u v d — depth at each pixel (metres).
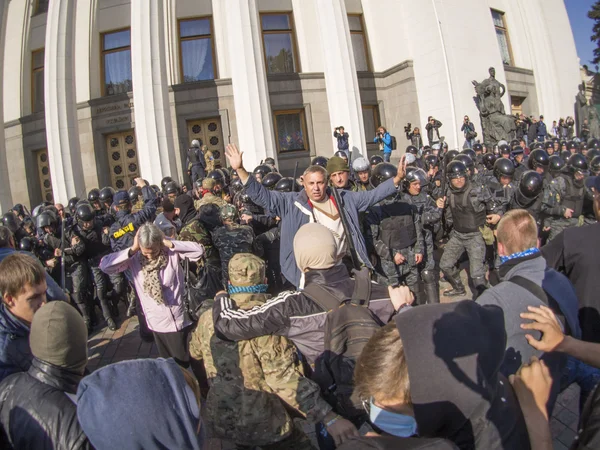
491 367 1.28
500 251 2.34
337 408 2.25
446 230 6.18
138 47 15.83
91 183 19.59
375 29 22.58
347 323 2.18
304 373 2.39
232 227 4.61
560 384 2.29
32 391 1.65
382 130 18.80
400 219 4.89
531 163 7.75
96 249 6.41
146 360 1.54
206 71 19.75
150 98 15.82
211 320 2.46
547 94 27.09
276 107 20.00
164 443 1.37
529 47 27.12
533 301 2.05
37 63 20.80
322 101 20.48
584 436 1.21
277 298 2.33
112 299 7.11
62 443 1.53
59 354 1.70
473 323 1.29
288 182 6.71
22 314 2.37
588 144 10.80
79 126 19.64
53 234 6.32
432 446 1.18
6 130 20.92
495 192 6.91
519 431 1.41
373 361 1.35
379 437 1.25
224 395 2.29
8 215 7.36
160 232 3.82
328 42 17.11
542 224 6.64
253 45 15.83
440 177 8.51
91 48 19.66
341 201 3.92
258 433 2.26
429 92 21.23
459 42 21.38
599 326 2.48
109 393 1.39
